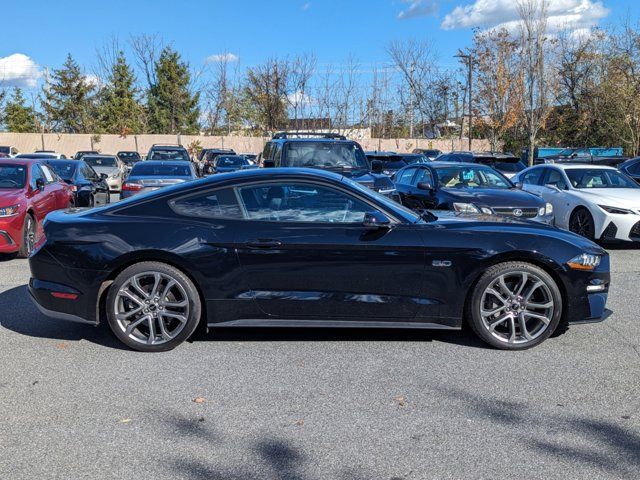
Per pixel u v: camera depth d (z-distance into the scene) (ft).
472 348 16.52
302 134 41.83
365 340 17.11
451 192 32.65
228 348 16.40
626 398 13.35
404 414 12.51
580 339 17.37
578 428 11.93
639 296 22.65
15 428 11.82
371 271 15.94
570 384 14.11
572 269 16.15
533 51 106.73
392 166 74.69
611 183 37.17
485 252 15.96
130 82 173.17
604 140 119.44
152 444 11.23
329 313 16.10
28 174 31.19
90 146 147.43
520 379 14.39
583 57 120.67
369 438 11.48
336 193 16.40
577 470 10.36
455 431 11.78
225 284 15.90
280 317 16.14
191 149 147.23
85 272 15.89
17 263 28.66
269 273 15.89
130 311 16.01
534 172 41.68
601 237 32.81
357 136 129.29
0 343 16.75
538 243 16.11
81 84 166.81
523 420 12.26
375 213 15.98
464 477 10.14
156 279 15.89
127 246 15.76
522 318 16.28
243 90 153.99
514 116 110.83
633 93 107.34
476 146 141.59
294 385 13.96
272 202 16.34
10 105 180.65
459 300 16.17
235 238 15.80
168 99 173.17
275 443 11.29
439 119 138.10
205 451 10.98
